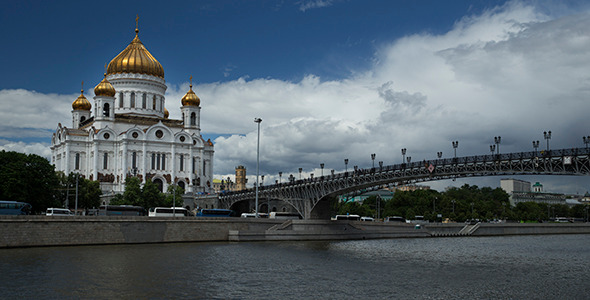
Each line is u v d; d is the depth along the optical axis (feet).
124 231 322.96
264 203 647.97
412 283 208.03
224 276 212.64
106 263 237.25
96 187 508.53
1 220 280.51
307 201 471.21
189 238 350.23
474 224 548.72
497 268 256.93
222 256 273.75
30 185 401.70
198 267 233.35
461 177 371.76
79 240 305.53
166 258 259.39
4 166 389.60
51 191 430.20
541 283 214.48
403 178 384.88
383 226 461.37
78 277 201.57
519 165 320.50
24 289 178.81
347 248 340.39
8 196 382.63
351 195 496.23
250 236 368.89
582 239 493.36
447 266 260.83
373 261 273.13
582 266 267.80
